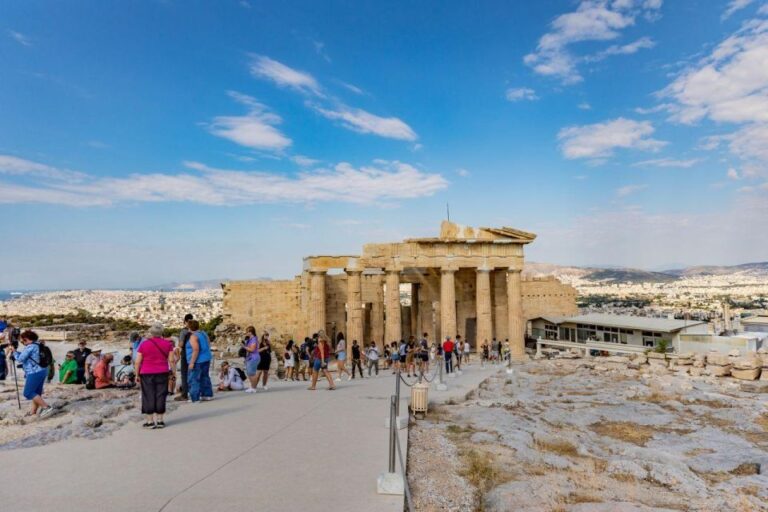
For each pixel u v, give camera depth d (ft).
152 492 33.53
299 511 31.35
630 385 108.88
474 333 187.93
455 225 167.84
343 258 160.66
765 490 47.26
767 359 121.39
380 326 186.50
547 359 167.84
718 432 69.87
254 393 76.13
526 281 241.96
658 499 43.88
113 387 73.61
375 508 32.22
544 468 49.34
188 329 68.39
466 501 37.96
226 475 37.50
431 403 77.66
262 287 190.80
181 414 58.03
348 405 66.95
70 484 34.68
